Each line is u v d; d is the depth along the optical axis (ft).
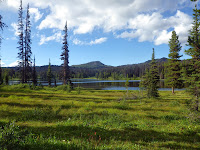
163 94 102.47
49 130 20.42
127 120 29.27
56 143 14.07
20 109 36.45
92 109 41.57
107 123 26.13
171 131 22.27
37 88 115.75
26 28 121.39
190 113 30.17
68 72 130.93
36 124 23.84
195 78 35.17
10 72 394.52
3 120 24.44
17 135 14.53
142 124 26.11
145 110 42.96
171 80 115.55
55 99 63.77
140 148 15.10
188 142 17.70
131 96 78.33
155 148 15.40
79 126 23.20
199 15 54.34
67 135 18.69
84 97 78.54
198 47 40.37
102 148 13.98
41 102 51.83
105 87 199.52
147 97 75.87
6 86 108.68
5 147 11.46
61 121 26.25
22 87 109.40
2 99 54.60
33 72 163.43
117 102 60.80
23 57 119.34
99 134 19.67
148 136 19.74
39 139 15.43
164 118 31.58
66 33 128.67
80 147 13.79
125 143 16.63
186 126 24.38
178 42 120.57
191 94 34.04
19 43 116.67
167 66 123.65
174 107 48.11
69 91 107.24
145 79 78.59
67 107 44.37
